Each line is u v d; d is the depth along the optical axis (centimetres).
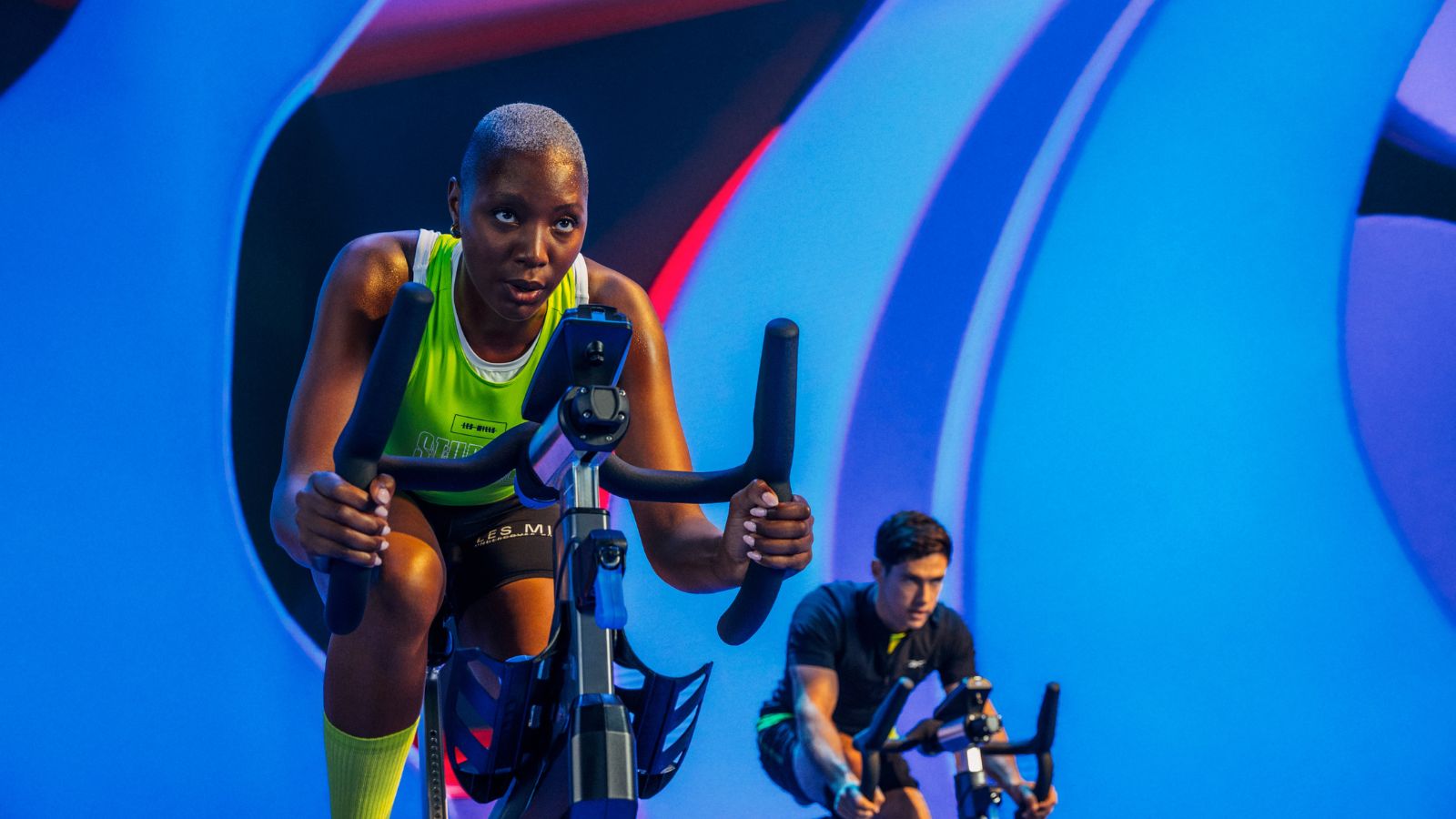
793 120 334
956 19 341
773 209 331
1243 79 346
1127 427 336
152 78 309
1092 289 339
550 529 174
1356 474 337
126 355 300
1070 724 320
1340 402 339
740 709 311
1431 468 337
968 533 328
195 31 312
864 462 328
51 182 301
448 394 159
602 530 92
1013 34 343
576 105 325
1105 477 333
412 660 127
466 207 130
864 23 339
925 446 330
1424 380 340
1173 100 345
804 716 219
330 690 129
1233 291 341
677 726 99
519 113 132
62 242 300
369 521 87
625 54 328
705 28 332
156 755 284
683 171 328
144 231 304
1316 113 346
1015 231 338
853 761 224
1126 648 326
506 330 157
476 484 97
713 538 144
